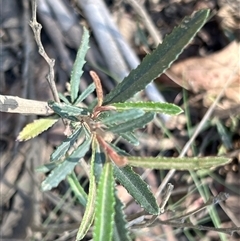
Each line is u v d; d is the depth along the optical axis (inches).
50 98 17.9
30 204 16.9
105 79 18.3
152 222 11.4
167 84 18.8
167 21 20.4
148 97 17.8
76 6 19.4
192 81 18.6
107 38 18.3
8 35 19.2
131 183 7.6
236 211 17.4
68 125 9.9
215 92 18.5
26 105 9.4
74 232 15.6
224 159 5.8
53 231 15.7
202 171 17.4
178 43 7.2
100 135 7.0
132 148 17.5
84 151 7.8
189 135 17.6
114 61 18.0
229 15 19.8
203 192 17.5
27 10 19.3
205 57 18.9
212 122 18.3
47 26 18.7
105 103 8.1
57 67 18.6
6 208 17.0
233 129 18.4
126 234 6.6
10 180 17.2
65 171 7.6
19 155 17.5
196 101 18.6
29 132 9.0
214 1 20.1
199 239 17.3
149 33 19.8
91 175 7.2
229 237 17.2
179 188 17.7
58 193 17.6
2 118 17.7
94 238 5.7
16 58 19.0
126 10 20.1
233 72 17.8
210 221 17.5
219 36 19.6
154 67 7.5
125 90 7.9
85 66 18.4
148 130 18.4
